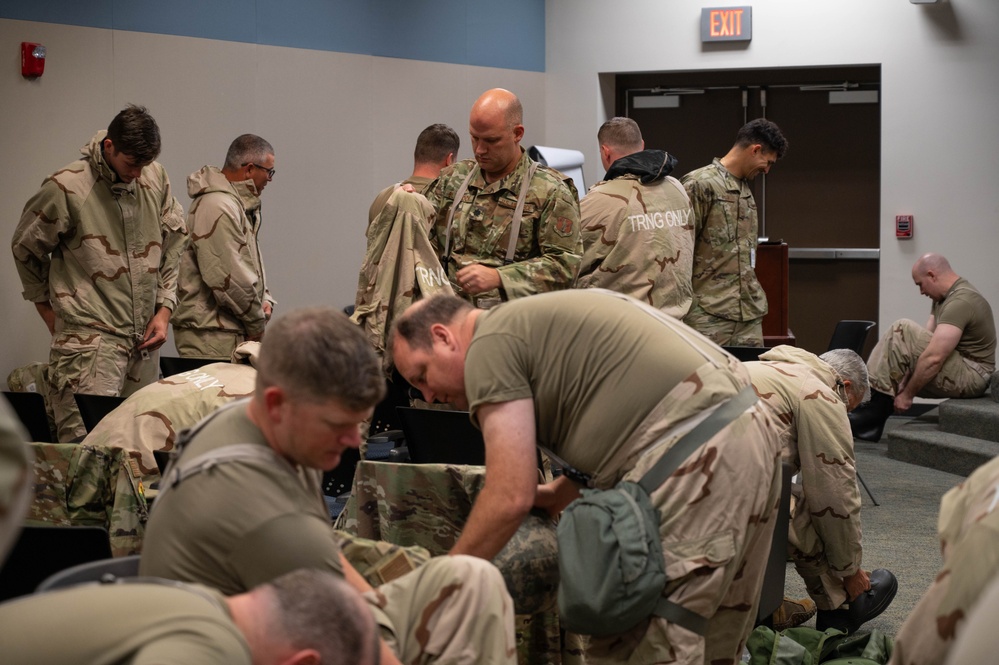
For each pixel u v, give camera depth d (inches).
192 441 67.4
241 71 270.2
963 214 312.0
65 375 170.4
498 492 84.2
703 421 84.2
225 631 49.6
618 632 82.4
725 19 319.6
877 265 341.1
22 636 48.5
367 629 52.4
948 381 262.5
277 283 281.0
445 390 91.7
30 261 172.7
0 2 229.5
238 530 63.4
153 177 177.6
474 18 315.6
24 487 46.6
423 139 198.5
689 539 83.2
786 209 346.6
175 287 183.6
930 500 217.3
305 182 284.5
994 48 307.3
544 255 140.2
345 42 290.4
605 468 86.8
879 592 140.7
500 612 74.1
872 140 338.6
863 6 313.3
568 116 332.2
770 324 252.5
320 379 61.4
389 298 148.5
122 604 49.8
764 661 118.6
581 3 328.8
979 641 41.8
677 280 166.4
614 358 85.6
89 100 244.5
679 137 349.1
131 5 250.5
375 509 97.5
